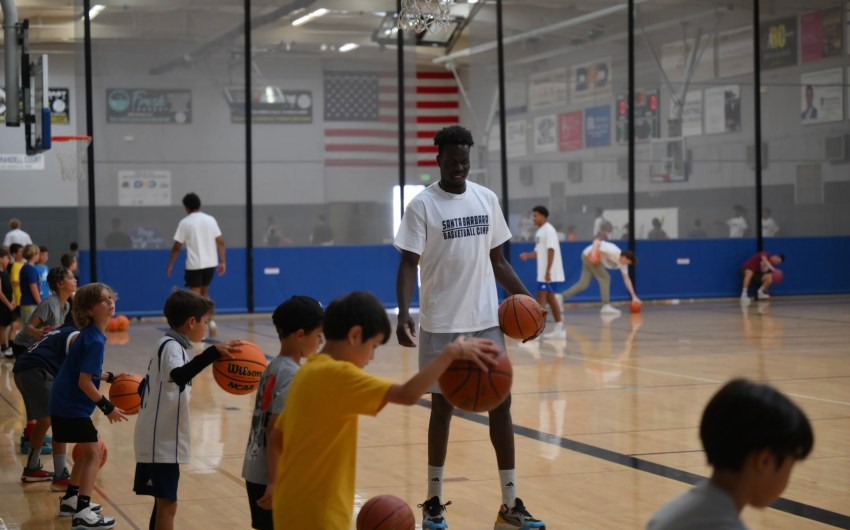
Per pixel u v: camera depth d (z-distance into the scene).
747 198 20.20
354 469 3.09
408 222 5.05
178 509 5.36
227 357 4.32
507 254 19.53
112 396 5.37
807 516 5.00
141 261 17.59
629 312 17.75
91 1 17.28
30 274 12.52
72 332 6.04
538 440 6.98
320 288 18.55
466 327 5.08
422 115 20.62
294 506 3.02
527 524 4.84
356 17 18.64
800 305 18.66
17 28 9.72
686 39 19.86
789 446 1.85
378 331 3.11
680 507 1.94
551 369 10.50
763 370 10.24
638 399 8.61
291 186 18.39
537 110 19.62
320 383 2.99
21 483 6.07
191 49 17.78
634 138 19.72
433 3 11.13
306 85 18.42
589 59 19.70
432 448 5.01
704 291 20.02
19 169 23.00
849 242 20.77
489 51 19.70
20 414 8.41
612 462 6.29
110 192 17.47
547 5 19.64
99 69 17.36
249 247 18.19
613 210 19.73
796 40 20.30
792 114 20.34
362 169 18.73
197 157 17.88
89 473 5.05
